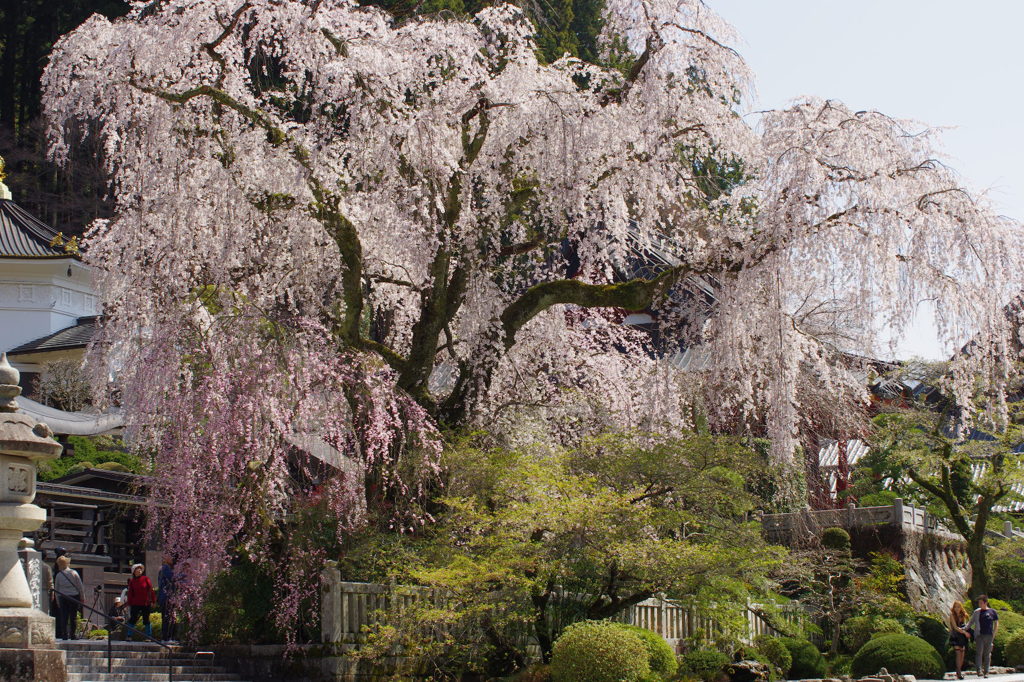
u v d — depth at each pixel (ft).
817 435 84.53
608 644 40.29
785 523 72.28
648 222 56.18
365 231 55.77
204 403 41.73
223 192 47.24
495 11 54.60
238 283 50.93
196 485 41.96
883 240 47.16
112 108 47.39
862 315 48.75
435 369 66.33
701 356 59.41
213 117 48.65
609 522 43.32
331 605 43.24
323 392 44.50
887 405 93.86
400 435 48.85
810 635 70.33
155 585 66.03
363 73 48.55
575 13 119.85
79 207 136.56
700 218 55.88
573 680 39.83
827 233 48.01
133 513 67.00
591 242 55.42
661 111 52.65
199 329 43.83
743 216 53.06
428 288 55.21
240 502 42.65
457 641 42.98
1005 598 89.40
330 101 50.03
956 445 84.64
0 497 28.04
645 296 54.80
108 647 38.78
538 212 57.82
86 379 49.11
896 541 79.30
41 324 107.24
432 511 49.34
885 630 67.15
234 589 45.06
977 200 47.80
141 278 46.62
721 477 49.93
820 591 71.87
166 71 47.50
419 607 42.04
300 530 44.47
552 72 54.54
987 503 84.38
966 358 50.03
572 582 46.09
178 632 47.65
